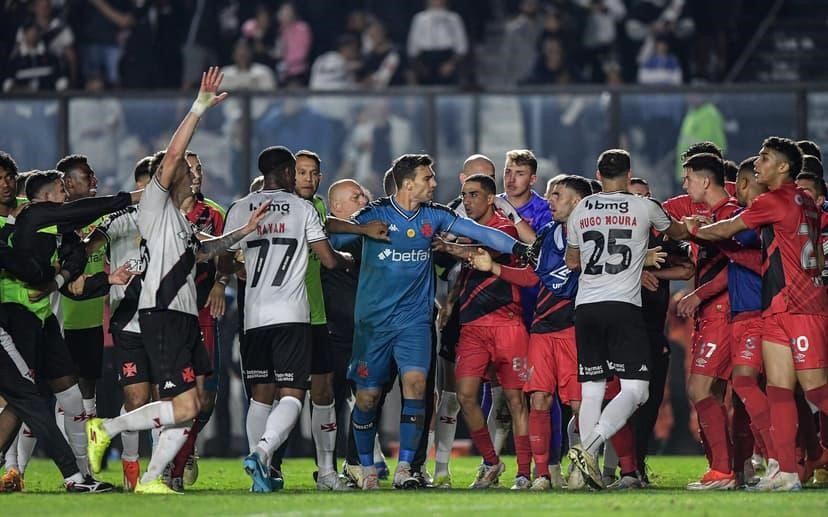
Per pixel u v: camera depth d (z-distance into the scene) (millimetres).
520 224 34031
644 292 34000
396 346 31938
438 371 38312
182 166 29656
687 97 55812
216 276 33625
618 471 39094
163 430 30141
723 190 32688
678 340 53094
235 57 69375
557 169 56156
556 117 56125
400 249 31656
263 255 31031
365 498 28266
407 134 56344
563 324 32250
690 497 28297
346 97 56312
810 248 30453
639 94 55875
